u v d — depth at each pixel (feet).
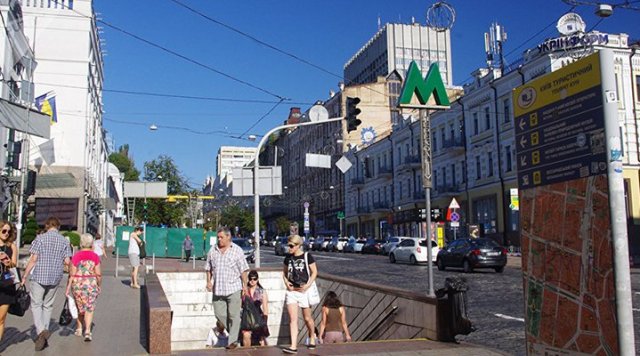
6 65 80.53
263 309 37.01
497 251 82.84
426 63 300.61
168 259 125.49
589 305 17.54
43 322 29.14
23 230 89.35
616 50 118.42
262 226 321.73
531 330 20.45
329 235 238.89
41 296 28.94
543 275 19.84
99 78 162.20
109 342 31.35
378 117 240.73
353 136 241.76
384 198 207.21
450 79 297.33
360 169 229.04
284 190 336.70
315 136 283.79
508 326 37.29
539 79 20.03
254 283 37.19
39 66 122.83
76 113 123.54
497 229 136.87
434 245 107.86
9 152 69.15
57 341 31.48
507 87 132.16
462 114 155.02
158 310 26.48
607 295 16.79
